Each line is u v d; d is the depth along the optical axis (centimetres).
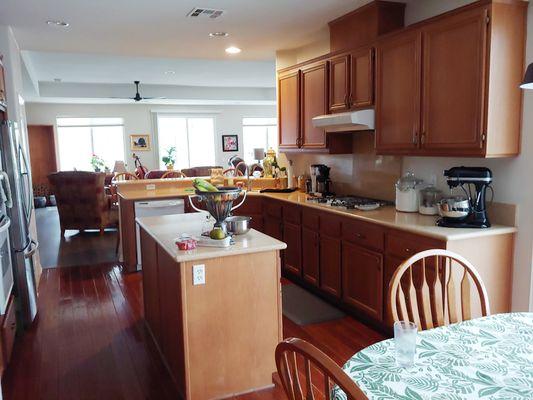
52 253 573
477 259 264
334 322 342
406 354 132
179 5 339
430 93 292
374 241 312
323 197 430
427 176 340
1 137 308
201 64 713
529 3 257
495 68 253
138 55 526
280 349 112
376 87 343
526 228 266
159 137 1144
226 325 237
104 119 1101
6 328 277
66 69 729
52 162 1059
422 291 178
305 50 488
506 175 276
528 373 128
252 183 538
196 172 928
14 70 407
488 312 176
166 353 276
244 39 455
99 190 666
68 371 273
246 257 237
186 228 288
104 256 556
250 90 1077
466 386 121
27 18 363
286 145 491
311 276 398
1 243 264
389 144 333
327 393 102
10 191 294
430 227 274
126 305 385
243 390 245
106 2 327
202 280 228
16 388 255
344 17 384
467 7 261
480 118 258
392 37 323
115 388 254
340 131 396
